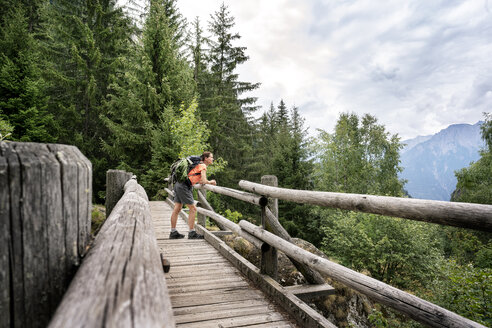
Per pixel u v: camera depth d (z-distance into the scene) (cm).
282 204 1905
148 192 1380
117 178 303
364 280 183
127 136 1441
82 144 1548
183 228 650
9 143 78
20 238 73
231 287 331
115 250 89
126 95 1493
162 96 1456
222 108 2058
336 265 213
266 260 334
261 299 300
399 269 1259
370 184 2503
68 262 83
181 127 1223
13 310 72
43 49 1547
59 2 1702
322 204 223
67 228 83
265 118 3862
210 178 1894
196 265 406
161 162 1315
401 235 1207
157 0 1550
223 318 261
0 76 1162
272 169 2030
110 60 1730
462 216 121
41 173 75
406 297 154
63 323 54
